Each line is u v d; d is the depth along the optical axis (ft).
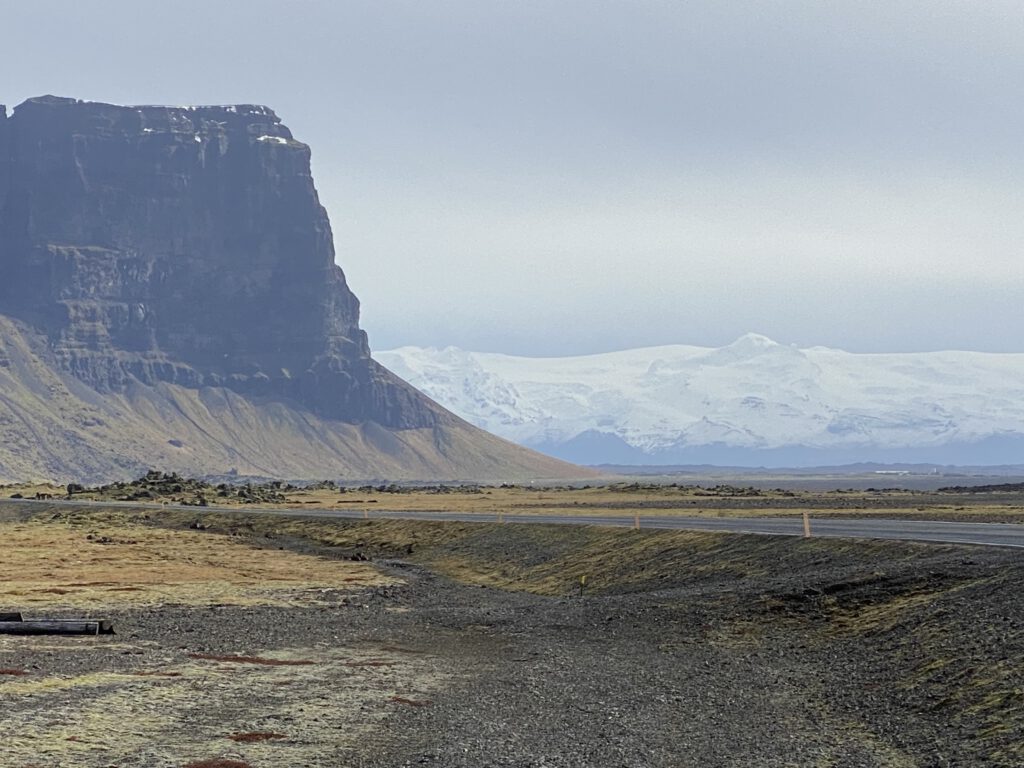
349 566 443.73
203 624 266.98
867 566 255.91
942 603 198.18
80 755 130.31
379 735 144.87
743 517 485.97
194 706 161.79
